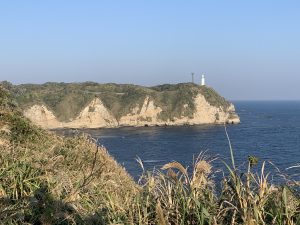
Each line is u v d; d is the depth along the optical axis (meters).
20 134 9.64
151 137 83.38
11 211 4.69
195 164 4.48
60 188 5.59
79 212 4.91
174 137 82.00
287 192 4.05
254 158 4.02
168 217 4.11
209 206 4.08
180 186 4.32
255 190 4.11
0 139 8.88
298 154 36.22
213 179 4.59
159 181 4.81
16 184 5.59
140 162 5.33
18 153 7.28
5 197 5.13
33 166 6.37
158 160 38.62
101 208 5.01
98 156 9.58
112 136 85.00
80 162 8.74
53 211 4.87
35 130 10.23
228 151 38.25
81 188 5.57
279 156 32.03
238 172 4.26
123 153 45.00
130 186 6.80
